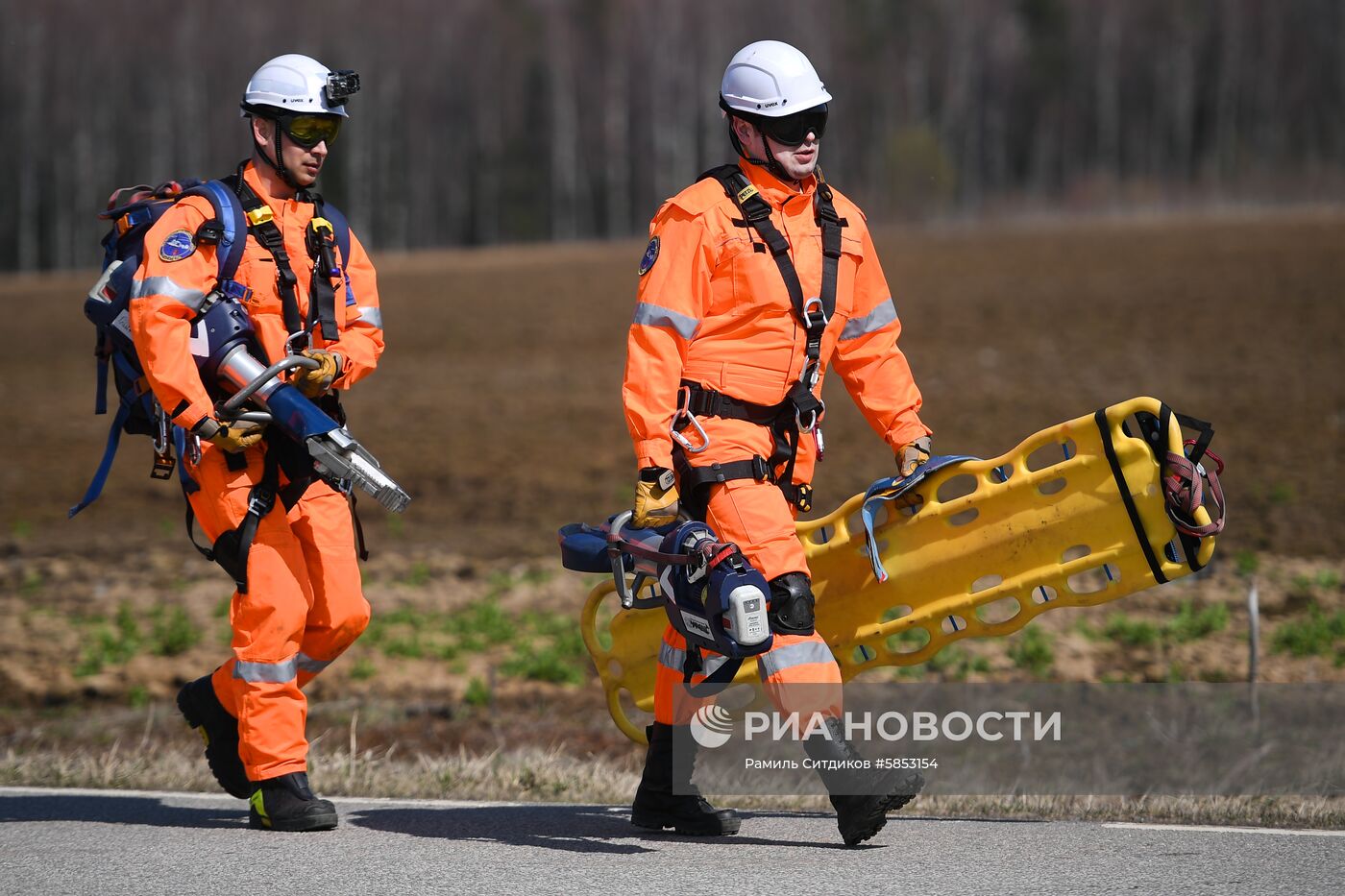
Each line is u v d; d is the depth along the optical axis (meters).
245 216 16.72
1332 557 39.00
